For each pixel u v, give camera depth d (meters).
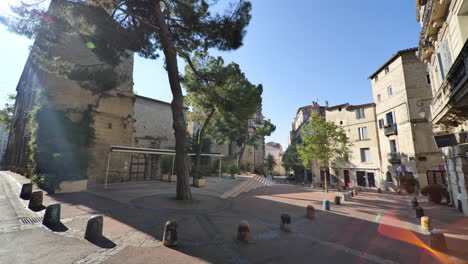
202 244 5.08
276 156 81.06
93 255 4.18
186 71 16.62
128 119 17.83
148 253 4.42
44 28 9.12
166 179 18.84
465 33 6.73
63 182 10.68
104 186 13.73
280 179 48.31
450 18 7.56
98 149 15.49
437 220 8.70
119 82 12.27
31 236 4.91
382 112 22.61
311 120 19.25
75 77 10.61
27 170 17.27
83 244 4.65
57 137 13.20
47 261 3.81
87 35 9.87
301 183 33.38
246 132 31.25
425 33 9.51
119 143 16.95
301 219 8.15
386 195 17.48
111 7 8.42
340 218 8.68
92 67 11.30
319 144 18.28
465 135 9.20
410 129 18.80
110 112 16.77
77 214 6.91
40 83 16.72
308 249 5.17
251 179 22.78
